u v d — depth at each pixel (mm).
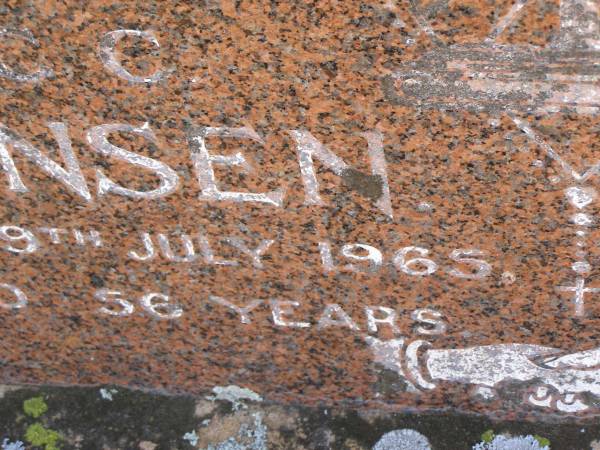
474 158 698
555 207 715
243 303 818
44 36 675
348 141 703
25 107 710
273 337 841
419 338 823
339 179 723
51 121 717
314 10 647
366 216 742
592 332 795
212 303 822
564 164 690
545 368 826
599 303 772
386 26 648
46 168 744
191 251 785
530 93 661
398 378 853
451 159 701
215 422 878
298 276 792
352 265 776
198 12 656
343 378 861
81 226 778
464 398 859
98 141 725
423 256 762
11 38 678
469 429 864
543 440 854
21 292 833
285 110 693
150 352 868
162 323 844
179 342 856
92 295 829
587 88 653
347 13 646
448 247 753
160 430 875
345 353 843
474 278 771
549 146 684
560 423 861
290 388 876
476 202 722
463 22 641
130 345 864
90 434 875
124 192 752
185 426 877
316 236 761
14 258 807
